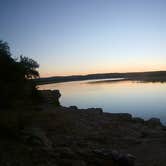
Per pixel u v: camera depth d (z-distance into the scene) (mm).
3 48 43562
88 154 17859
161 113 51438
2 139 18266
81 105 71375
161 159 20062
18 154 15797
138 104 66562
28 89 46688
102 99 84188
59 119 32500
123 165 17125
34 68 50562
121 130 29859
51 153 16891
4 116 24969
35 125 27016
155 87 126562
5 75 39719
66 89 141625
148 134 28281
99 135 26938
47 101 53094
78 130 28484
